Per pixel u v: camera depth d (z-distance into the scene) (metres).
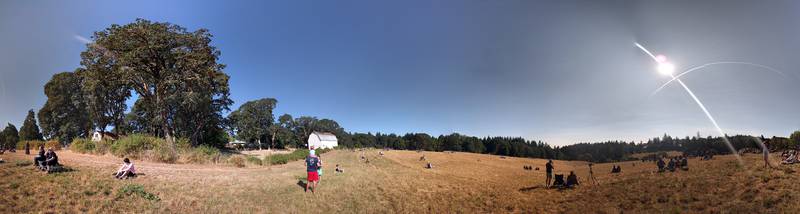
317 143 118.25
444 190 18.80
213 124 56.28
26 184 11.85
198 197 12.71
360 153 73.25
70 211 9.83
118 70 39.44
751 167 18.94
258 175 20.38
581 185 19.42
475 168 46.19
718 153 32.81
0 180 12.02
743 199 11.77
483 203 15.43
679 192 13.93
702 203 11.88
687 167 23.86
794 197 10.95
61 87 63.84
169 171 19.30
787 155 21.14
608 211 12.56
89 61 40.19
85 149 30.61
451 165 52.59
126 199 11.52
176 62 41.97
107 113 65.81
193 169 22.34
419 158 68.88
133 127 67.56
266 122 118.06
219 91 48.12
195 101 43.84
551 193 17.53
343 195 15.30
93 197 11.35
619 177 21.86
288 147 136.38
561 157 70.06
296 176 20.47
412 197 16.27
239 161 30.97
